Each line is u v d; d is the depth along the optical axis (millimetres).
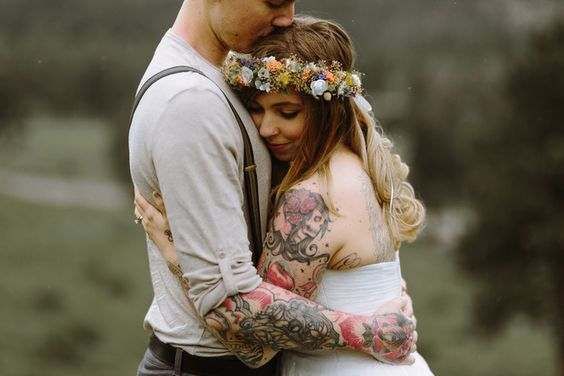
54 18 94750
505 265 27172
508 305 27297
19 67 86125
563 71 28219
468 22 62344
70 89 89188
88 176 86625
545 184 26875
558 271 26672
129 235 62656
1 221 63031
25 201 71500
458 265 28609
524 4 35469
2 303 44375
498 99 30031
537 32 29562
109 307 45844
